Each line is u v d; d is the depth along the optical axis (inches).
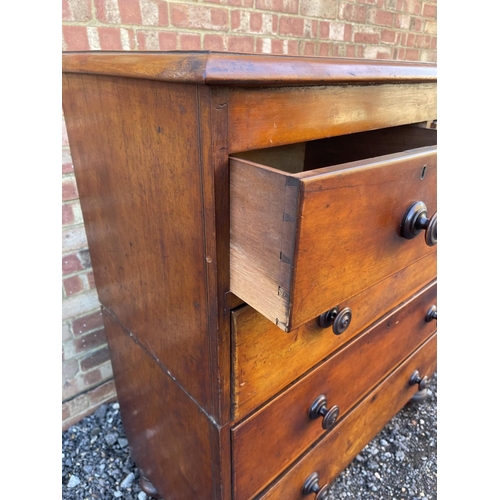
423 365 44.5
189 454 28.5
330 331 27.3
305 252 14.6
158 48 40.1
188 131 17.0
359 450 39.5
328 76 17.8
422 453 46.1
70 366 45.9
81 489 41.4
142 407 34.2
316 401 28.8
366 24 61.0
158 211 21.6
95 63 21.4
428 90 25.2
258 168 15.1
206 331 21.3
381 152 31.1
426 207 19.5
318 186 13.8
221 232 18.0
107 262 30.8
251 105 16.4
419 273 34.2
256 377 23.2
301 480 31.6
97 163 26.5
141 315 28.4
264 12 47.5
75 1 33.9
